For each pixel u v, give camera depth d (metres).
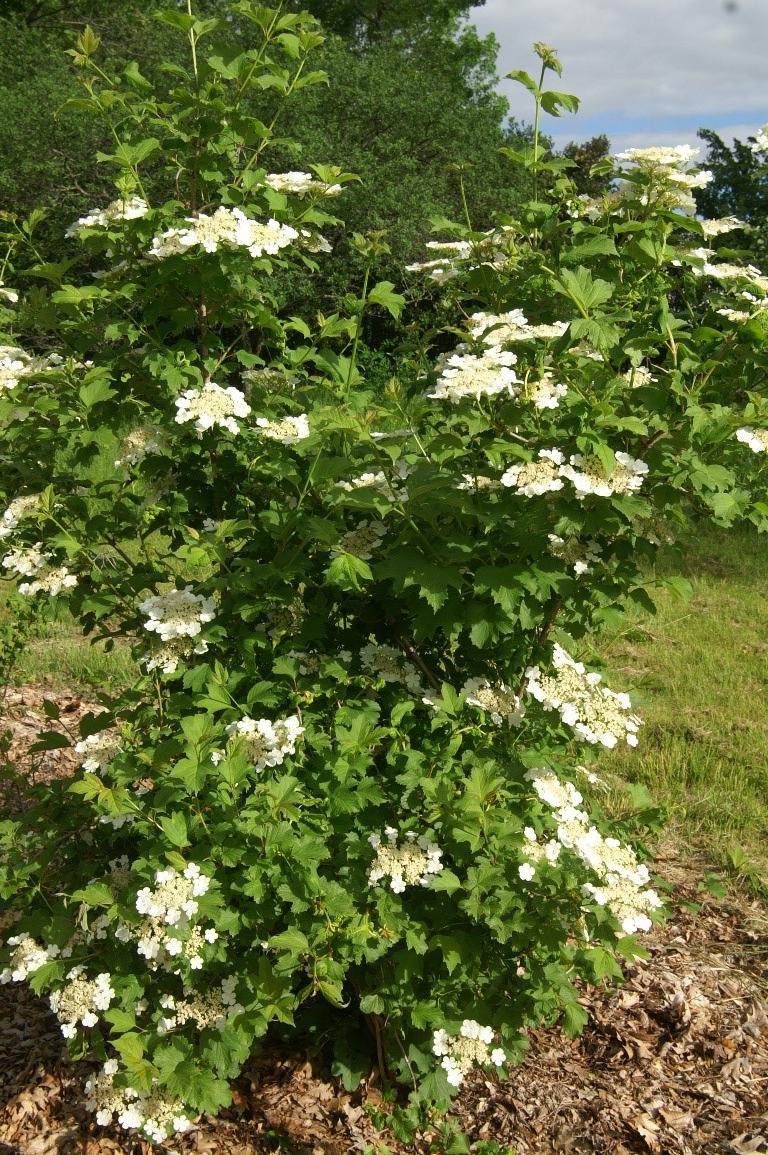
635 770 5.13
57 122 16.75
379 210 16.53
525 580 2.38
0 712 5.08
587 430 2.31
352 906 2.45
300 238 3.06
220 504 2.96
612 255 2.84
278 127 17.39
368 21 27.77
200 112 2.88
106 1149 2.88
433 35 26.48
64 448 2.96
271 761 2.43
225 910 2.40
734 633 7.30
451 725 2.70
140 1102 2.47
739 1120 3.04
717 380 2.78
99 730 2.84
